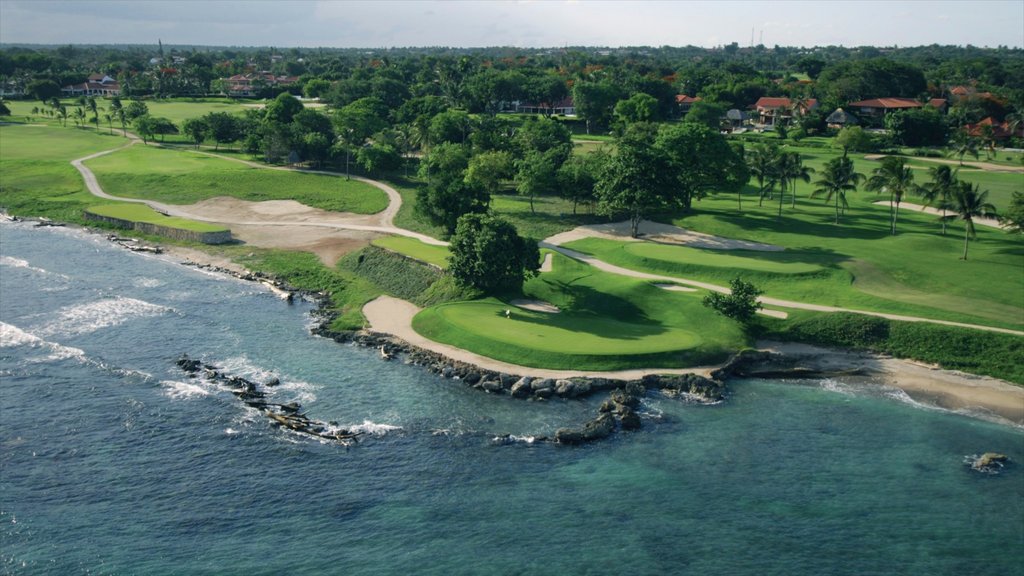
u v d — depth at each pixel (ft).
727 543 191.83
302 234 490.49
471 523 198.39
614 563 183.52
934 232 469.16
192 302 371.15
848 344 315.99
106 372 282.15
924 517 203.72
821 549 190.29
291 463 224.94
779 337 324.19
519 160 570.87
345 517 200.03
